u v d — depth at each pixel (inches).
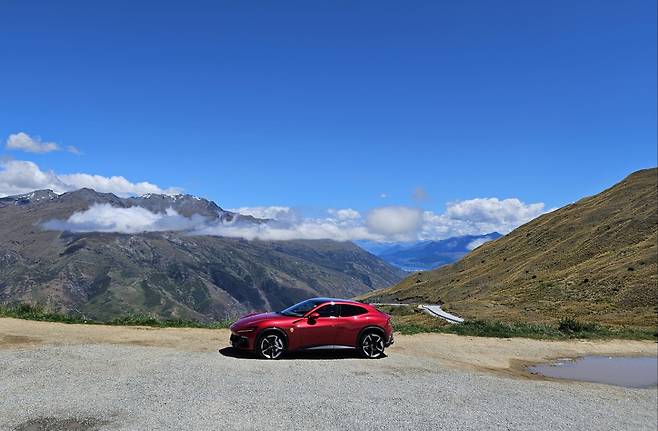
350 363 538.3
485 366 649.6
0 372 395.9
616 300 2965.1
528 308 3302.2
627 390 587.8
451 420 368.2
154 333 651.5
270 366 494.0
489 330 968.3
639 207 5275.6
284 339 534.3
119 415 314.2
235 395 379.2
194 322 819.4
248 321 544.7
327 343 549.0
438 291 6432.1
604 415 450.6
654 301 2755.9
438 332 912.3
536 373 655.1
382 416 358.9
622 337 1075.3
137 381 398.9
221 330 732.7
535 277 4872.0
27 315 719.1
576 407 466.6
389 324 585.0
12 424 286.7
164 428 296.8
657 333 1189.7
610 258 4165.8
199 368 462.3
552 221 7022.6
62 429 284.4
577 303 3159.5
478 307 3735.2
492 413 402.9
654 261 3516.2
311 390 412.5
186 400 356.8
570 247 5349.4
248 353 556.1
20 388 356.5
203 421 314.7
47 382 377.1
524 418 400.8
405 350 685.9
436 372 549.6
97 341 561.9
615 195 6515.8
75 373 410.0
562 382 599.2
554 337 978.7
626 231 4756.4
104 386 377.7
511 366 679.7
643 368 751.1
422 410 386.0
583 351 860.6
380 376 490.0
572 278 3981.3
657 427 436.1
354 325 561.3
